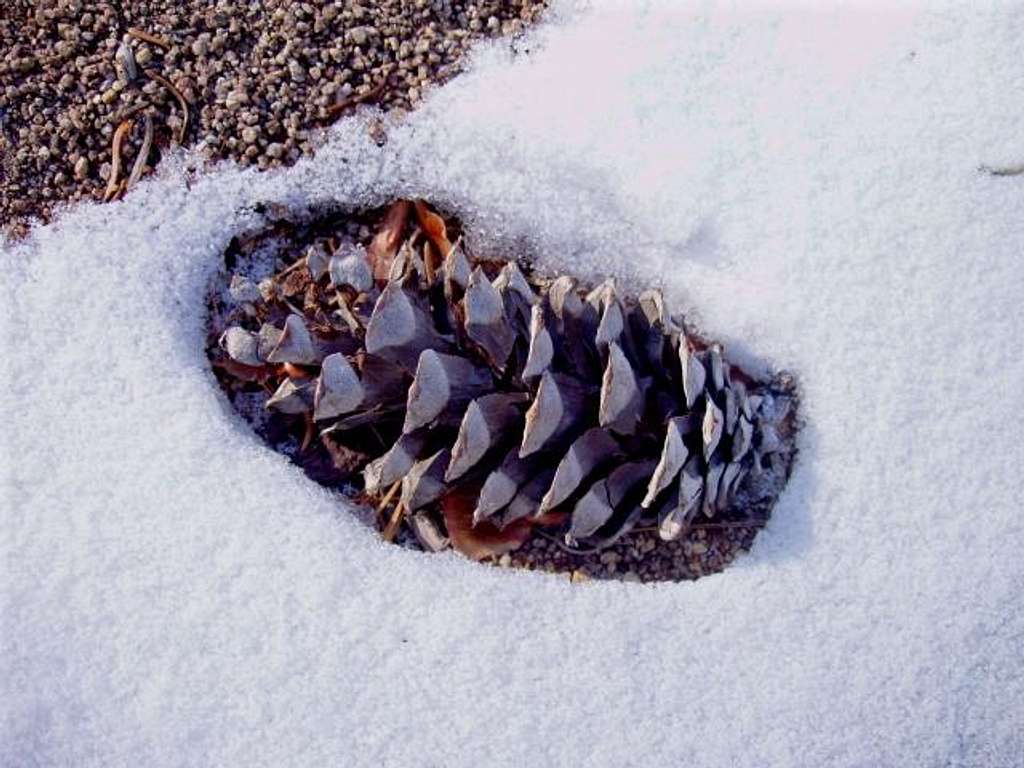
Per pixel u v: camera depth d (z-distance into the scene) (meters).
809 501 0.33
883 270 0.34
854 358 0.34
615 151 0.34
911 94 0.34
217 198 0.35
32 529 0.34
